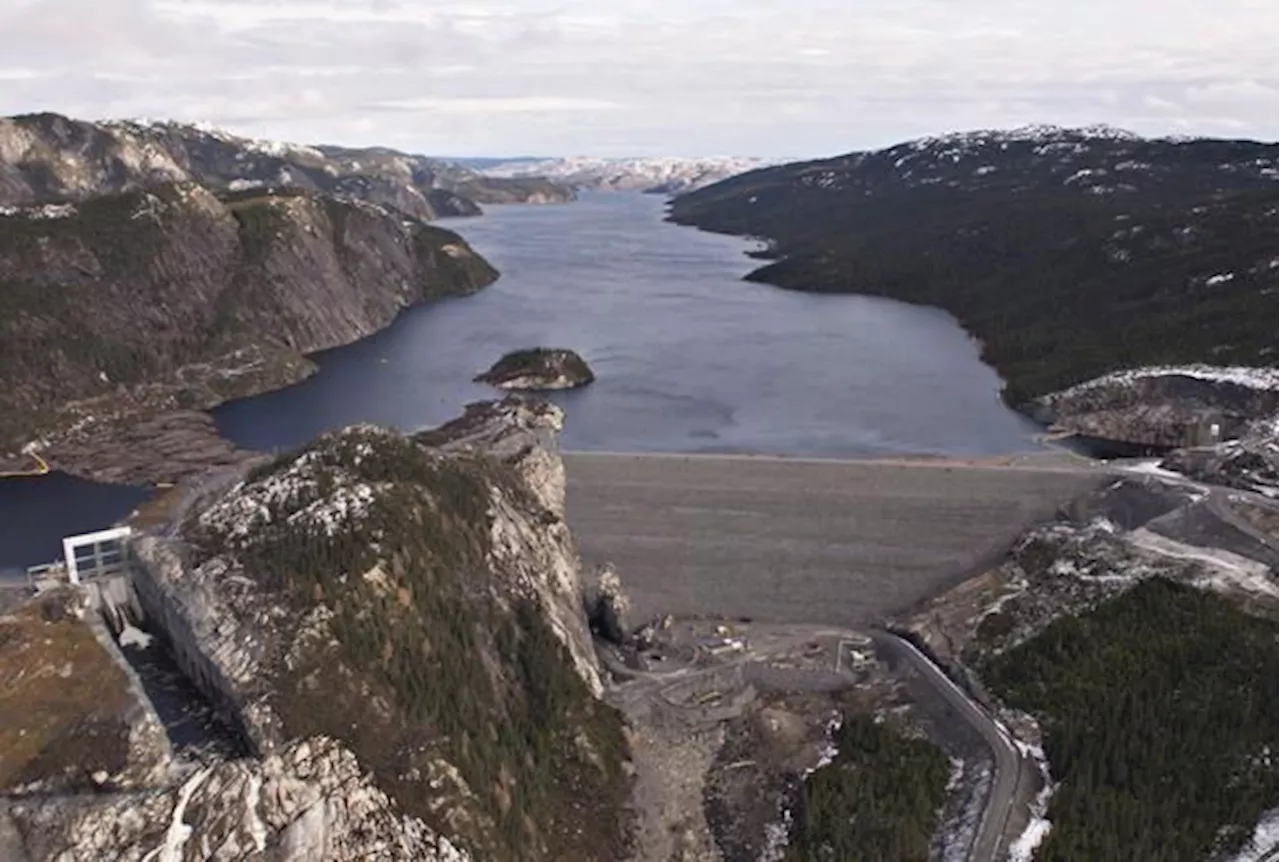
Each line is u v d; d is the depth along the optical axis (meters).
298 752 72.00
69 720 79.62
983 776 94.94
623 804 93.69
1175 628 109.56
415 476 107.25
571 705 100.19
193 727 83.88
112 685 83.19
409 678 85.56
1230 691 98.12
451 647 91.19
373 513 97.56
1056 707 103.19
